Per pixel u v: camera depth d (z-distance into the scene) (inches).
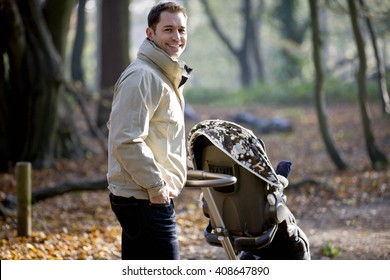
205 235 218.2
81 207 481.4
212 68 3289.9
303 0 2237.9
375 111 1221.1
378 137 978.7
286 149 937.5
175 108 192.2
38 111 695.7
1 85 687.1
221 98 1686.8
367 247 352.2
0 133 693.9
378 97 1376.7
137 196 187.0
